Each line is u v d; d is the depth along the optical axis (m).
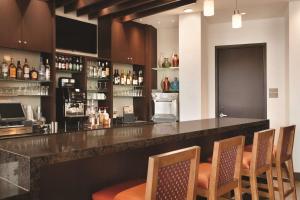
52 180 1.79
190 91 5.40
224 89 6.17
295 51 4.78
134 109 6.29
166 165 1.46
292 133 3.26
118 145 1.79
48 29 4.25
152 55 6.31
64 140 1.94
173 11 5.24
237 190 2.21
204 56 5.57
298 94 4.78
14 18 3.84
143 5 4.71
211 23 6.10
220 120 3.71
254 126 3.68
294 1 4.71
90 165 2.03
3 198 1.30
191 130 2.50
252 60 5.91
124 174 2.30
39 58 4.46
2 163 1.59
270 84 5.72
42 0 4.18
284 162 3.37
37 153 1.46
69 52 4.89
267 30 5.71
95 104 5.39
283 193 3.07
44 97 4.39
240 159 2.20
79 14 4.95
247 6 4.92
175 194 1.56
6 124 3.70
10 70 3.93
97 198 1.88
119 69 5.89
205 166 2.41
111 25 5.29
